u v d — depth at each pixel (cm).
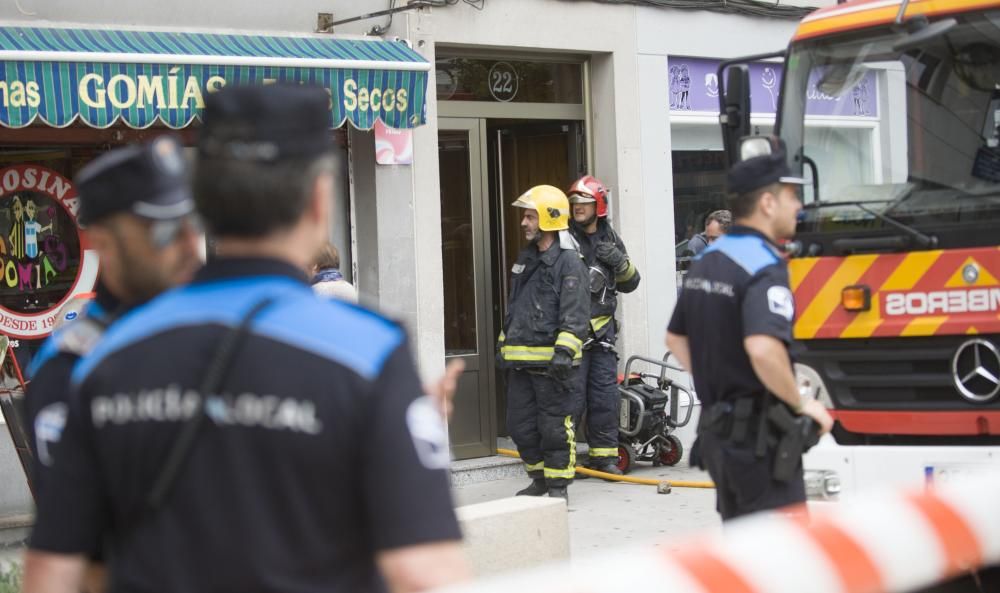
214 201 204
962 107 568
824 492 555
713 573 239
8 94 707
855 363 576
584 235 951
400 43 889
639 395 980
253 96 204
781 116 618
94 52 734
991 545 295
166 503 198
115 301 273
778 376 443
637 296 1048
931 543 281
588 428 966
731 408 461
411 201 919
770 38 1133
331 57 820
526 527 562
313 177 207
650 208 1057
